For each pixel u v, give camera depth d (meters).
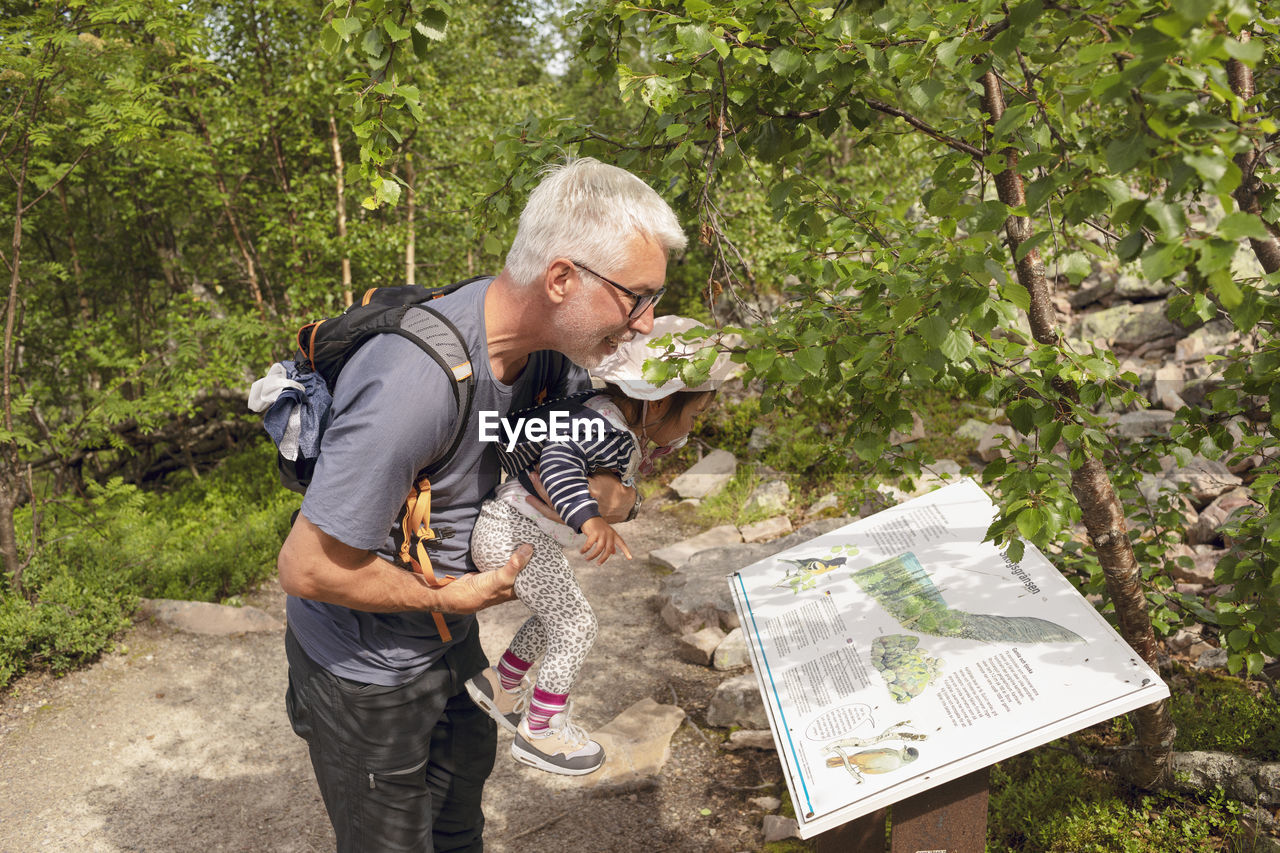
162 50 6.43
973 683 1.76
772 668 2.04
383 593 1.61
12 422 5.56
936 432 7.27
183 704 4.68
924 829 1.79
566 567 1.89
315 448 1.57
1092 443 1.92
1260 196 2.17
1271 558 2.11
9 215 7.34
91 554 6.04
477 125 10.07
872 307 1.85
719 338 1.87
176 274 10.34
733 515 6.88
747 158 2.62
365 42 2.07
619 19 2.72
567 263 1.49
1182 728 2.94
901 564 2.23
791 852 3.01
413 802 1.91
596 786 3.56
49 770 4.09
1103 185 1.29
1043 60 1.80
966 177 1.82
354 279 10.40
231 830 3.58
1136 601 2.44
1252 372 2.06
